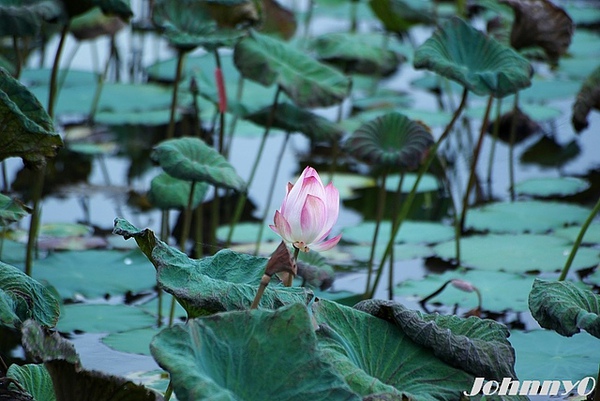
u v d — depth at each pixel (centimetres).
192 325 448
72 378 463
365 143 895
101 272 951
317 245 490
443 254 1030
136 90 1557
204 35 962
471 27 834
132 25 1783
